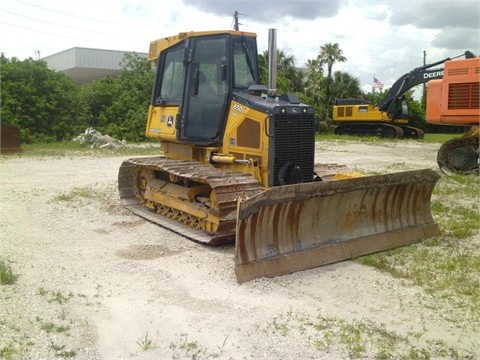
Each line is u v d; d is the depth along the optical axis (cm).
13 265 636
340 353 440
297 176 733
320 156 2175
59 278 597
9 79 2612
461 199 1123
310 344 454
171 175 870
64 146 2327
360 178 683
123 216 918
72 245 734
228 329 478
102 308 519
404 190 759
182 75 852
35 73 2666
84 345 446
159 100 934
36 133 2606
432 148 2706
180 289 570
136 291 564
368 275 632
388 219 759
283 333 471
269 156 720
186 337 462
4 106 2505
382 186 716
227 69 785
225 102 788
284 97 774
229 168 802
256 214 605
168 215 884
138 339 458
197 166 799
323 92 4631
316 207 668
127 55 3294
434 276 630
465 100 1453
